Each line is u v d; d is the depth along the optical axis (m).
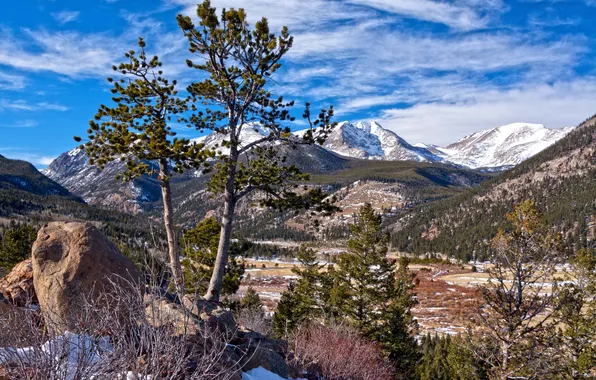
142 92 13.42
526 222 15.33
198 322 6.12
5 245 31.86
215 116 14.87
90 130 12.63
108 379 3.75
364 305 22.92
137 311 4.53
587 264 16.95
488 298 15.73
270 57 13.53
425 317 47.53
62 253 6.03
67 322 4.85
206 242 22.12
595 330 15.56
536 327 15.09
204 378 4.61
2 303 5.58
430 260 108.12
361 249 23.34
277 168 14.39
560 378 14.90
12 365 3.75
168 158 12.62
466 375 17.56
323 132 14.27
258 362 7.63
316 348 10.59
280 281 82.88
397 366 22.23
